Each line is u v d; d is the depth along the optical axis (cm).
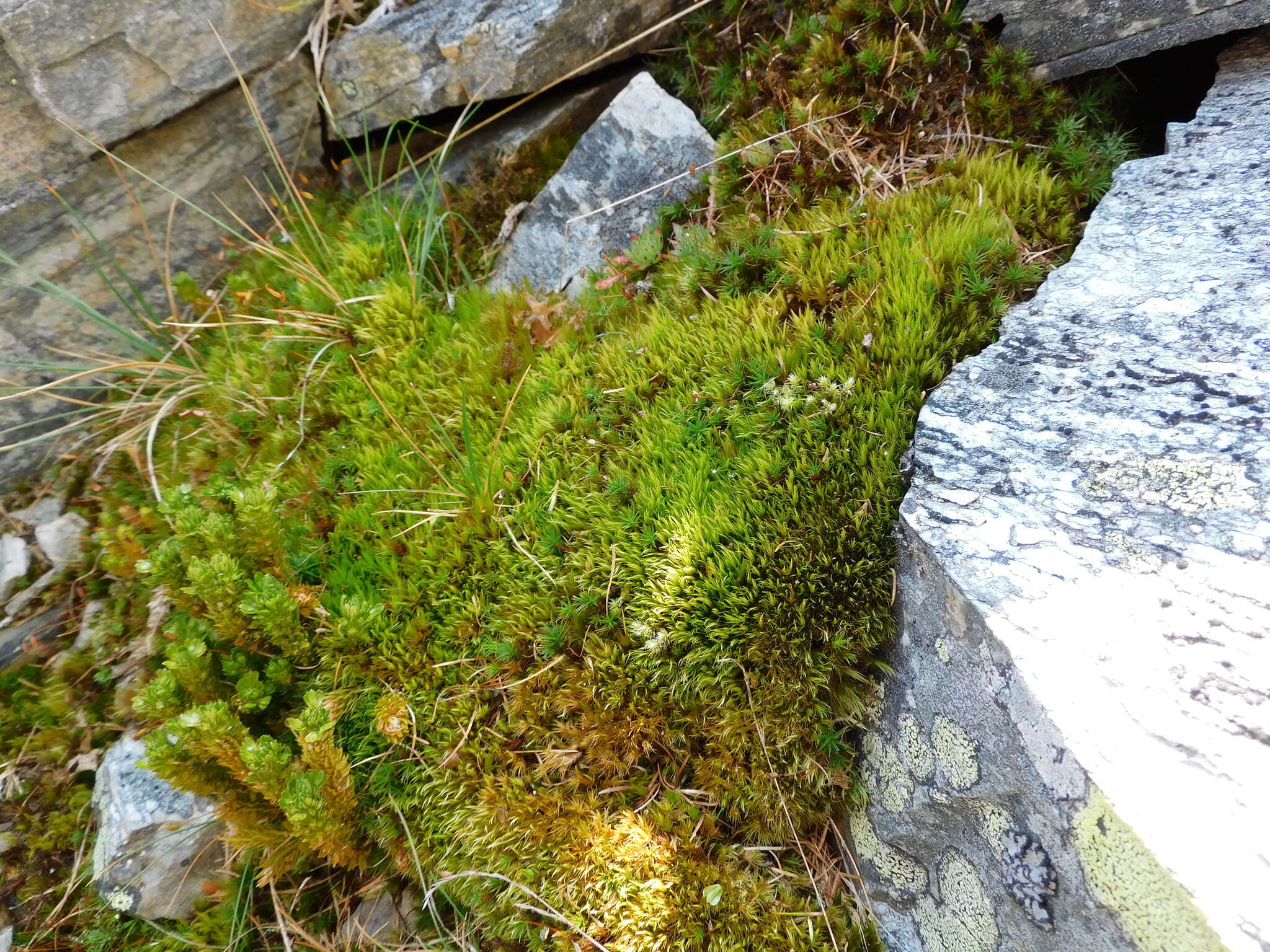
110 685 320
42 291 354
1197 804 155
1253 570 173
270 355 347
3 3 299
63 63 320
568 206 354
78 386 354
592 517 268
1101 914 168
